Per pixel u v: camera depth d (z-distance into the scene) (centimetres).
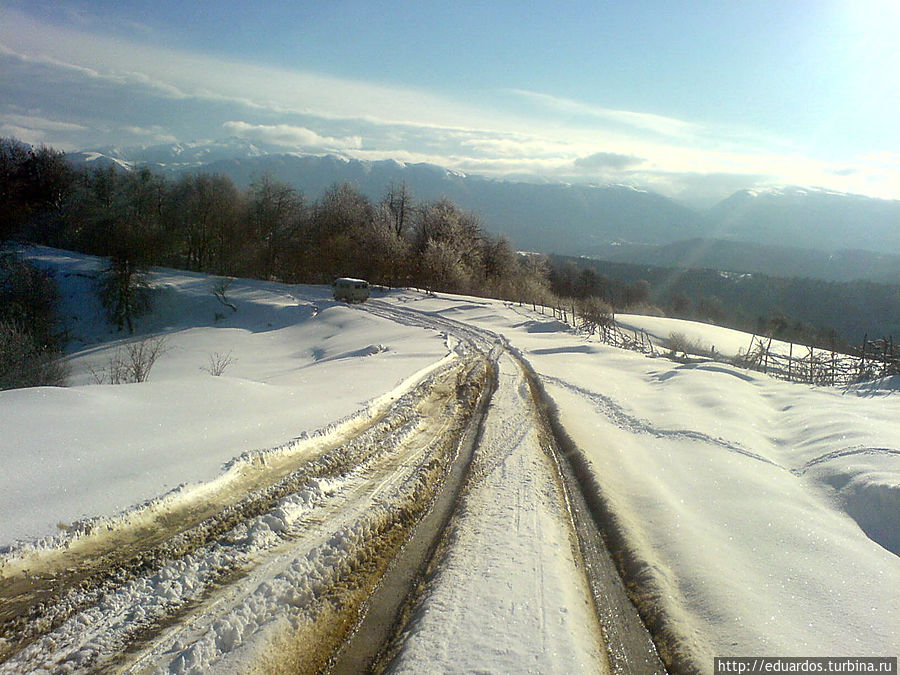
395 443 920
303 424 925
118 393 933
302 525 603
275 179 6681
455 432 1034
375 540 595
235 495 646
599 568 571
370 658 415
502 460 871
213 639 404
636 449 934
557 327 3100
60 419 755
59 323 4072
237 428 855
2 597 427
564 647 416
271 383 1432
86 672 367
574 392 1400
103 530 525
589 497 740
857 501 666
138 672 370
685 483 775
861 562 542
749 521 640
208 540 547
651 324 3478
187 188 6688
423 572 541
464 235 6538
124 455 683
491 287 6106
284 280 6462
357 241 6159
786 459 862
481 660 398
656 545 599
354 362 1961
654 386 1448
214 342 3794
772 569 539
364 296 4612
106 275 4794
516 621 447
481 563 539
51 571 464
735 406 1130
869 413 984
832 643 426
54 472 607
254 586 479
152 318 4712
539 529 624
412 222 6588
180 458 698
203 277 5706
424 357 1978
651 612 488
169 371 2817
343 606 477
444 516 675
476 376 1614
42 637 394
